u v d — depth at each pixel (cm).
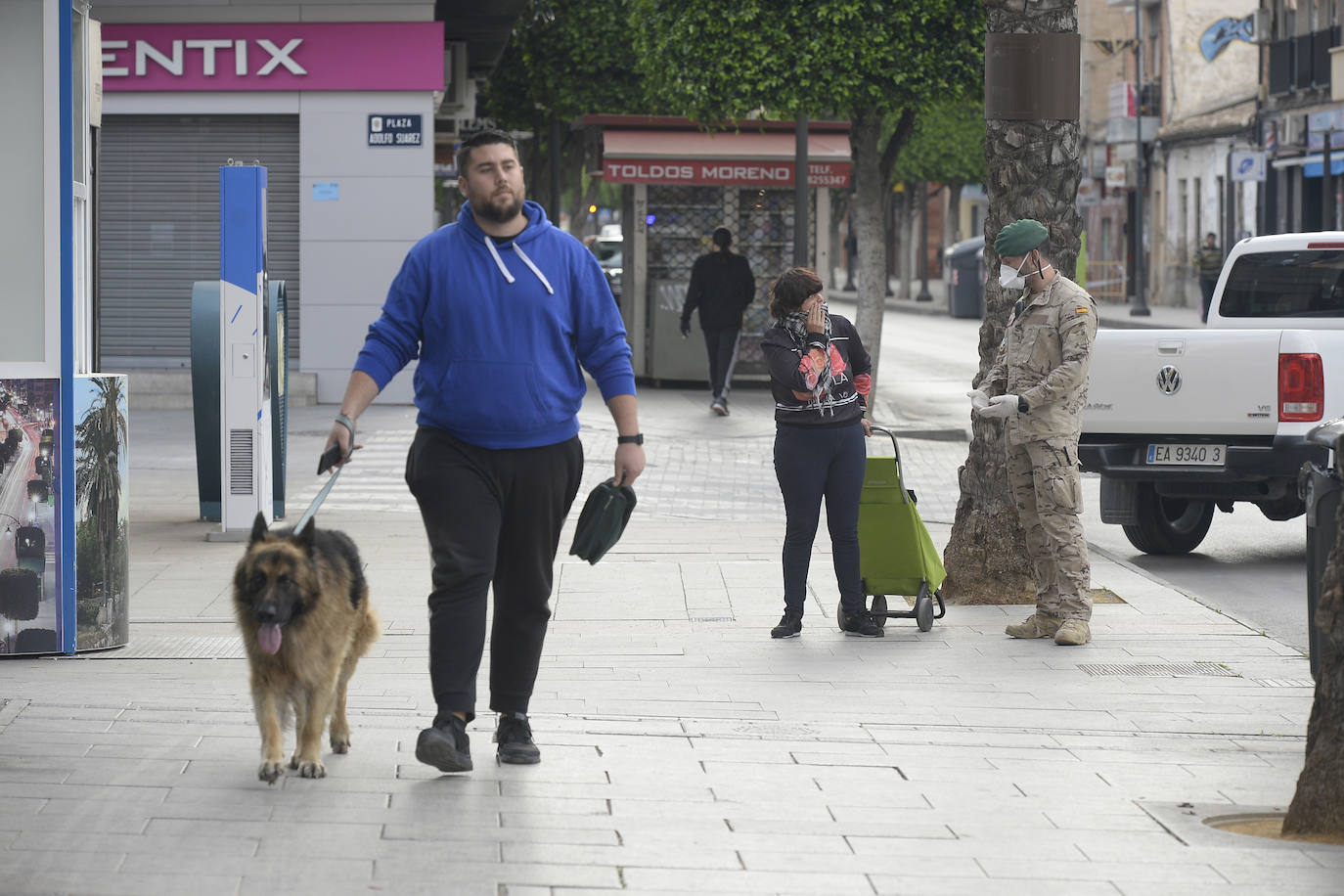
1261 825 850
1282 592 1683
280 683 858
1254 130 6969
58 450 1216
